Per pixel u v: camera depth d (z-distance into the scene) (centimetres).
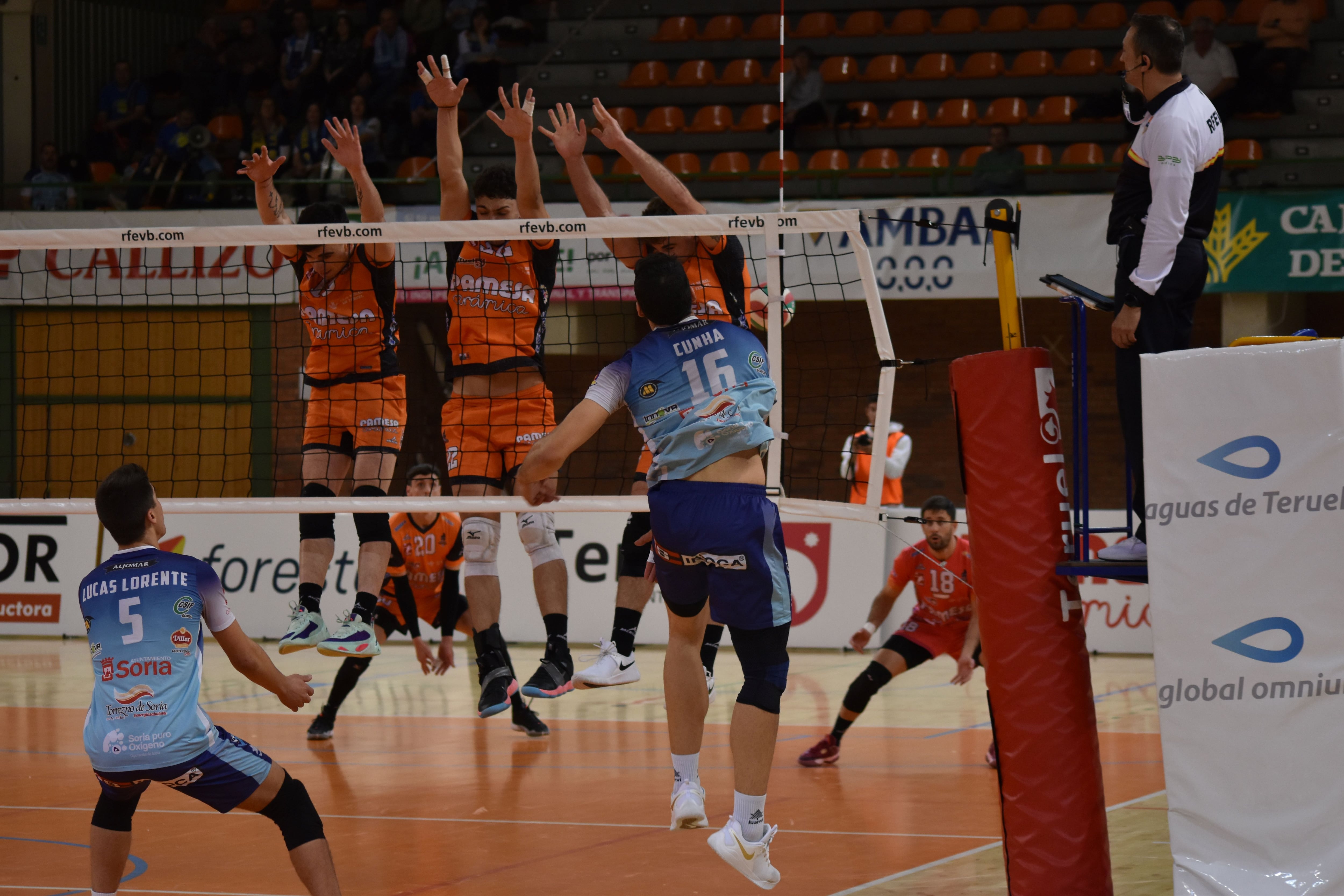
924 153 2284
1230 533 539
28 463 2272
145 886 714
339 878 720
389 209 2134
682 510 612
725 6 2583
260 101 2575
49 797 952
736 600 614
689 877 715
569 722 1301
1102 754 1066
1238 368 540
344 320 880
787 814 873
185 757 583
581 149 842
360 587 871
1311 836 524
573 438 604
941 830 821
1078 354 623
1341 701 523
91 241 788
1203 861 537
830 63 2486
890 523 1780
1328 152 2162
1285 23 2225
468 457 870
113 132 2552
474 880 714
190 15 2856
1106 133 2298
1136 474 652
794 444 2295
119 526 616
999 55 2438
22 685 1546
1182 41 635
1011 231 644
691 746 657
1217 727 538
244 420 2258
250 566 1953
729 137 2397
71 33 2608
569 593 1789
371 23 2602
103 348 2270
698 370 621
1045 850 604
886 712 1327
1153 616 549
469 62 2447
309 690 641
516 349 870
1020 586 614
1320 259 1881
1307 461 530
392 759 1101
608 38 2567
